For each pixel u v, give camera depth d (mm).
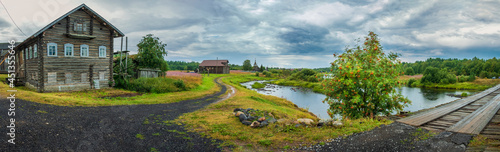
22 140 6355
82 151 6086
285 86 57438
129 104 15000
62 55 19656
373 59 10836
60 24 19469
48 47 18750
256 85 52125
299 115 15047
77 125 8469
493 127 7496
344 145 6531
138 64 31000
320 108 26844
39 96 13320
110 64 23047
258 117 10375
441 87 67625
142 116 11086
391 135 6934
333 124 8609
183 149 6664
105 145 6664
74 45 20375
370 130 7598
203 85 32750
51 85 19016
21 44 22203
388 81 10383
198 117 11414
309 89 49188
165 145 6941
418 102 34344
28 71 22672
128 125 9070
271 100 24188
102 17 21516
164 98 18859
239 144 7164
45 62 18609
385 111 10930
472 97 18656
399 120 8805
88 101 14398
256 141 7402
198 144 7117
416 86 72500
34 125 7777
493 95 20125
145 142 7125
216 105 16469
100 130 8109
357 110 10930
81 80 20922
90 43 21438
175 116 11586
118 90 21734
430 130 7246
